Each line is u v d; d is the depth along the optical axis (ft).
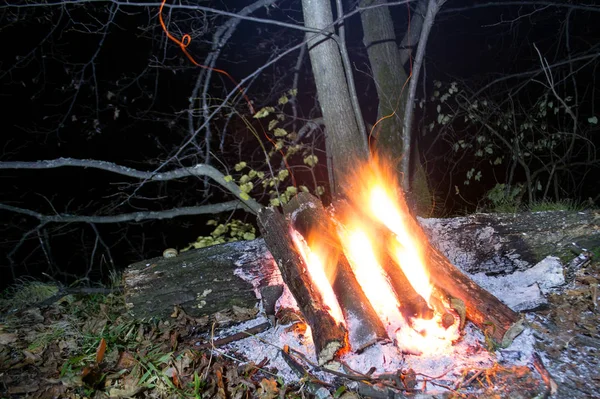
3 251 25.90
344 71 17.19
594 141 26.30
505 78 21.88
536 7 25.61
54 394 10.18
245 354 11.42
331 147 16.88
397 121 19.76
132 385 10.32
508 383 9.83
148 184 28.76
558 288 12.70
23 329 12.90
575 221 13.51
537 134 24.56
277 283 12.91
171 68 22.36
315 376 10.44
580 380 9.86
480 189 26.23
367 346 10.39
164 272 13.01
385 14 20.42
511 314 11.02
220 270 13.03
